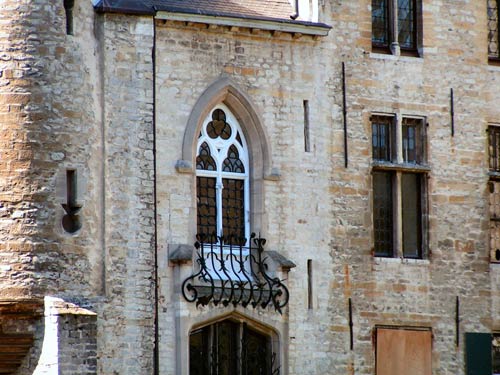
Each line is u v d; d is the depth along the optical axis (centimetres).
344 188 6425
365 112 6494
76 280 5769
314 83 6397
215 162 6234
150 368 5972
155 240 6028
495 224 6738
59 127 5762
